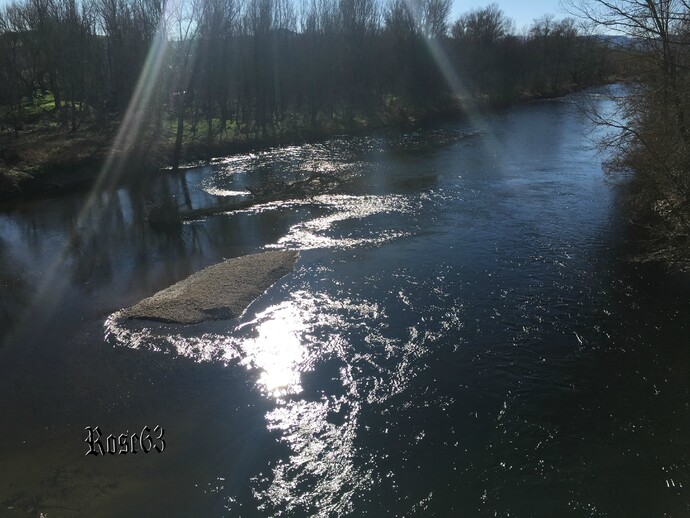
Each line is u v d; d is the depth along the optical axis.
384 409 11.02
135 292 17.42
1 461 9.84
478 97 75.19
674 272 17.11
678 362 12.31
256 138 46.22
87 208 28.12
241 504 8.73
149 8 39.62
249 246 21.52
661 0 16.66
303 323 14.76
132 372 12.67
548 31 87.44
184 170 37.31
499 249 19.86
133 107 41.53
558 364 12.43
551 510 8.49
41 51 43.69
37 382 12.37
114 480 9.33
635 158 19.30
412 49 63.75
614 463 9.41
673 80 16.78
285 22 52.84
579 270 17.69
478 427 10.40
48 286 18.12
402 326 14.42
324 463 9.59
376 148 43.72
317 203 27.48
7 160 32.22
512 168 34.00
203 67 45.06
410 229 22.69
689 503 8.55
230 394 11.73
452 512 8.51
